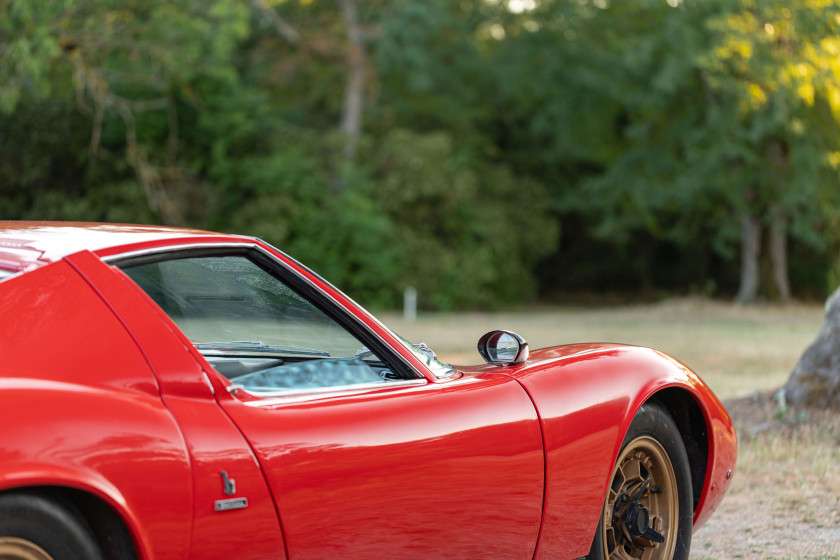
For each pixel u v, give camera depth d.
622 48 40.50
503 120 51.53
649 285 57.09
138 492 2.39
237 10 29.05
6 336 2.45
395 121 47.28
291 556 2.72
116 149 34.12
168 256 2.83
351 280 40.00
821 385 8.53
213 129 36.22
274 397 2.87
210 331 3.06
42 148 32.12
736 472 6.93
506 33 47.47
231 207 37.59
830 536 5.42
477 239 45.94
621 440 3.81
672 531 4.16
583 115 45.69
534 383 3.59
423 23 41.81
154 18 26.36
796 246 47.91
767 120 35.41
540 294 57.09
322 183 39.50
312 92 46.16
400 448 3.00
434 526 3.10
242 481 2.60
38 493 2.28
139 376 2.57
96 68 27.67
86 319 2.58
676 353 18.23
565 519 3.60
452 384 3.38
